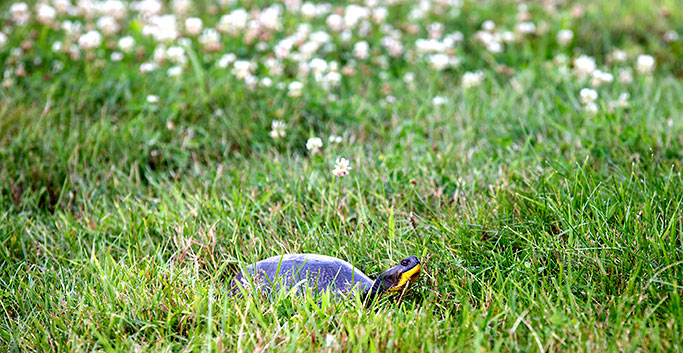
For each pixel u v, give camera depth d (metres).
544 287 4.05
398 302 4.13
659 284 3.94
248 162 6.42
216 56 8.62
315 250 4.76
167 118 6.98
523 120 6.85
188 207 5.50
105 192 5.93
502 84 8.41
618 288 4.04
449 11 10.80
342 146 6.71
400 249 4.70
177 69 7.61
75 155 6.24
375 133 7.03
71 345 3.86
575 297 3.94
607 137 6.08
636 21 10.39
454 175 5.73
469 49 9.66
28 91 7.53
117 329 3.98
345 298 3.99
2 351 3.93
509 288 4.12
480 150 6.23
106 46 8.68
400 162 5.94
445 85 8.34
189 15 10.23
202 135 6.94
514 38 9.55
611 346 3.46
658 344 3.43
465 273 4.32
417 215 5.20
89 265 4.74
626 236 4.25
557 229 4.64
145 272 4.41
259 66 8.49
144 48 8.59
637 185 4.97
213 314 4.06
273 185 5.71
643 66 8.06
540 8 10.94
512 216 4.85
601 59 9.34
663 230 4.29
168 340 3.86
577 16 10.38
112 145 6.52
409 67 8.80
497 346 3.44
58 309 4.17
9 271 4.77
